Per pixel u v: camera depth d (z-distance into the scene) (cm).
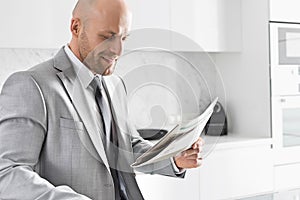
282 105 372
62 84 153
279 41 369
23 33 290
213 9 366
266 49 366
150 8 337
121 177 159
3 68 320
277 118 369
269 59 365
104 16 130
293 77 377
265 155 361
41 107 147
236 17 379
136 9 331
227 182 343
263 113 371
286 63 373
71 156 150
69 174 150
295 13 376
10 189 137
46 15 297
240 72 389
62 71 155
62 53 158
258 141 356
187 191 323
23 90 147
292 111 378
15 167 140
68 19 305
